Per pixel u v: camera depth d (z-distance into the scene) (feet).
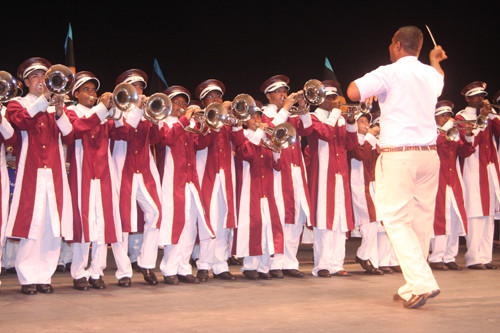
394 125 13.84
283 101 20.27
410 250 13.48
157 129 17.87
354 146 20.34
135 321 12.25
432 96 13.98
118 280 17.49
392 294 15.62
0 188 15.93
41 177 15.94
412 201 13.83
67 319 12.46
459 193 21.97
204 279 18.53
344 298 14.99
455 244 22.16
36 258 15.98
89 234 16.47
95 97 17.31
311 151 20.47
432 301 14.39
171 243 17.78
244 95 18.39
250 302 14.44
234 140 19.08
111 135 17.46
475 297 14.98
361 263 20.68
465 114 22.90
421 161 13.70
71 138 16.39
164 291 16.31
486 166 22.34
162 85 23.22
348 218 20.01
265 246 19.04
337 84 20.66
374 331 11.22
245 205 19.31
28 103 16.16
